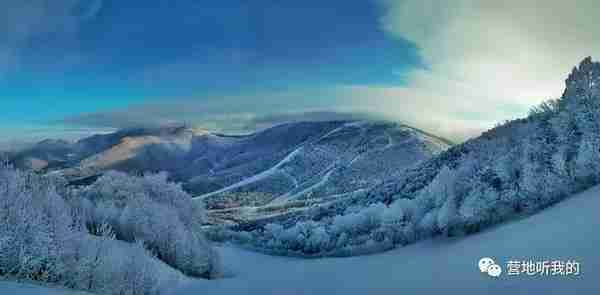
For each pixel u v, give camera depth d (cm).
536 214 2030
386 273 1767
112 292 1642
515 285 1160
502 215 2242
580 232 1450
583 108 2303
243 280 2238
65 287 1480
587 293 993
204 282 2269
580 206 1781
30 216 1588
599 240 1313
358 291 1544
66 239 1648
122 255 1880
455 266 1560
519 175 2323
